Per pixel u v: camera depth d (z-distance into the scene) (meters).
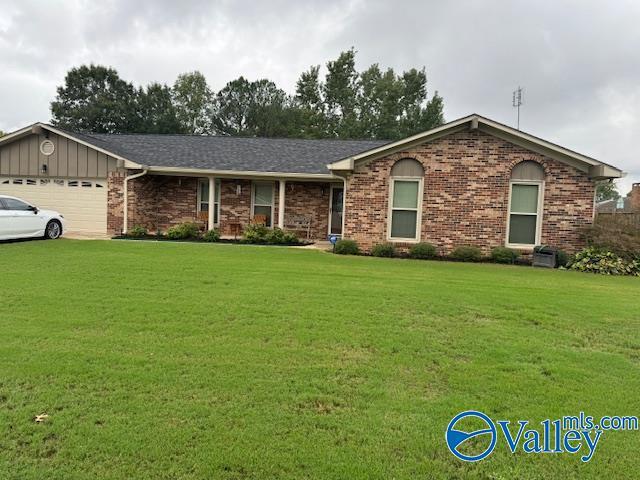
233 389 3.55
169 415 3.11
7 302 5.98
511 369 4.14
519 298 7.11
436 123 44.09
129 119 48.31
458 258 12.43
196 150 18.23
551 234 12.43
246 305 6.10
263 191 17.56
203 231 16.73
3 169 16.42
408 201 13.09
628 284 9.14
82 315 5.45
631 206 31.86
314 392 3.54
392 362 4.23
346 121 44.31
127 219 15.92
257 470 2.56
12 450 2.68
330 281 8.07
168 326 5.11
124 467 2.55
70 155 16.12
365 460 2.69
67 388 3.49
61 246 11.99
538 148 12.30
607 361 4.43
